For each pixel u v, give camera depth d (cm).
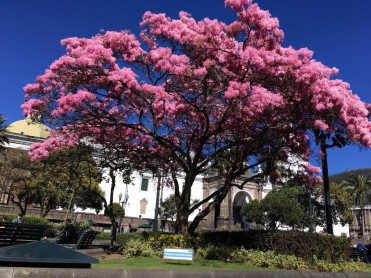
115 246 1597
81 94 1238
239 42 1298
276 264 1088
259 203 4469
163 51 1267
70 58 1191
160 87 1255
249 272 798
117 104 1479
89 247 1495
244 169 1530
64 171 2538
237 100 1185
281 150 1527
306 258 1197
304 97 1205
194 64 1296
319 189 4356
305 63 1236
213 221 5194
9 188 3934
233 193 5281
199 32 1301
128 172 1812
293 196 4375
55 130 1548
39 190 3509
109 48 1258
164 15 1328
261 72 1204
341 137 1277
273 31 1277
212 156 1447
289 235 1234
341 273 992
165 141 1493
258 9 1260
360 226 8212
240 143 1458
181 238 1314
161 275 679
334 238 1306
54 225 2869
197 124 1560
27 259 495
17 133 5334
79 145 1662
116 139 1552
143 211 5653
